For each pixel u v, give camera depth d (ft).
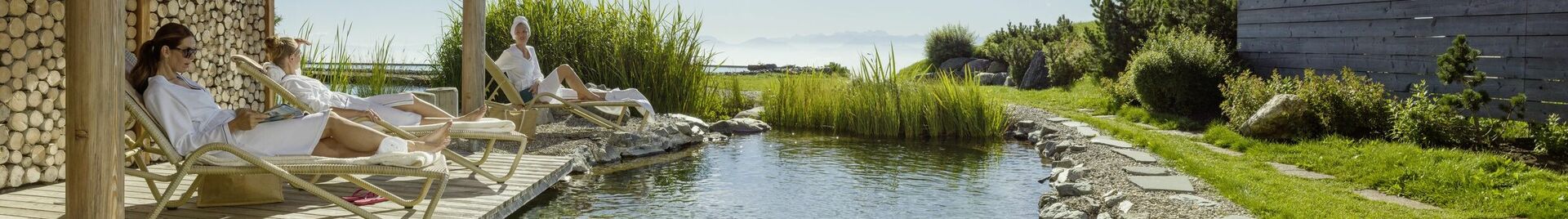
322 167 12.82
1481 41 29.01
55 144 15.48
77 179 10.25
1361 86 28.37
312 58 27.43
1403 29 31.45
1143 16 51.60
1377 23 32.50
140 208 13.80
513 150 22.72
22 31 14.32
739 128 33.50
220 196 13.99
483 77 23.16
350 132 13.73
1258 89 30.60
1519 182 18.74
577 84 24.86
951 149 29.01
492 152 21.01
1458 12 29.58
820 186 21.12
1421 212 16.19
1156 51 37.63
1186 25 48.32
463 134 16.34
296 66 16.70
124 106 10.65
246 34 19.89
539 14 35.83
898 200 19.51
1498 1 28.25
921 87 33.71
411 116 17.24
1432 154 22.65
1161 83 36.22
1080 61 56.29
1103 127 31.99
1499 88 28.60
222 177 13.97
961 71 80.69
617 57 35.86
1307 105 27.45
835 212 18.24
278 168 12.47
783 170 23.63
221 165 12.66
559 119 29.78
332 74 28.14
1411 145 24.44
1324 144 25.36
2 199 14.08
